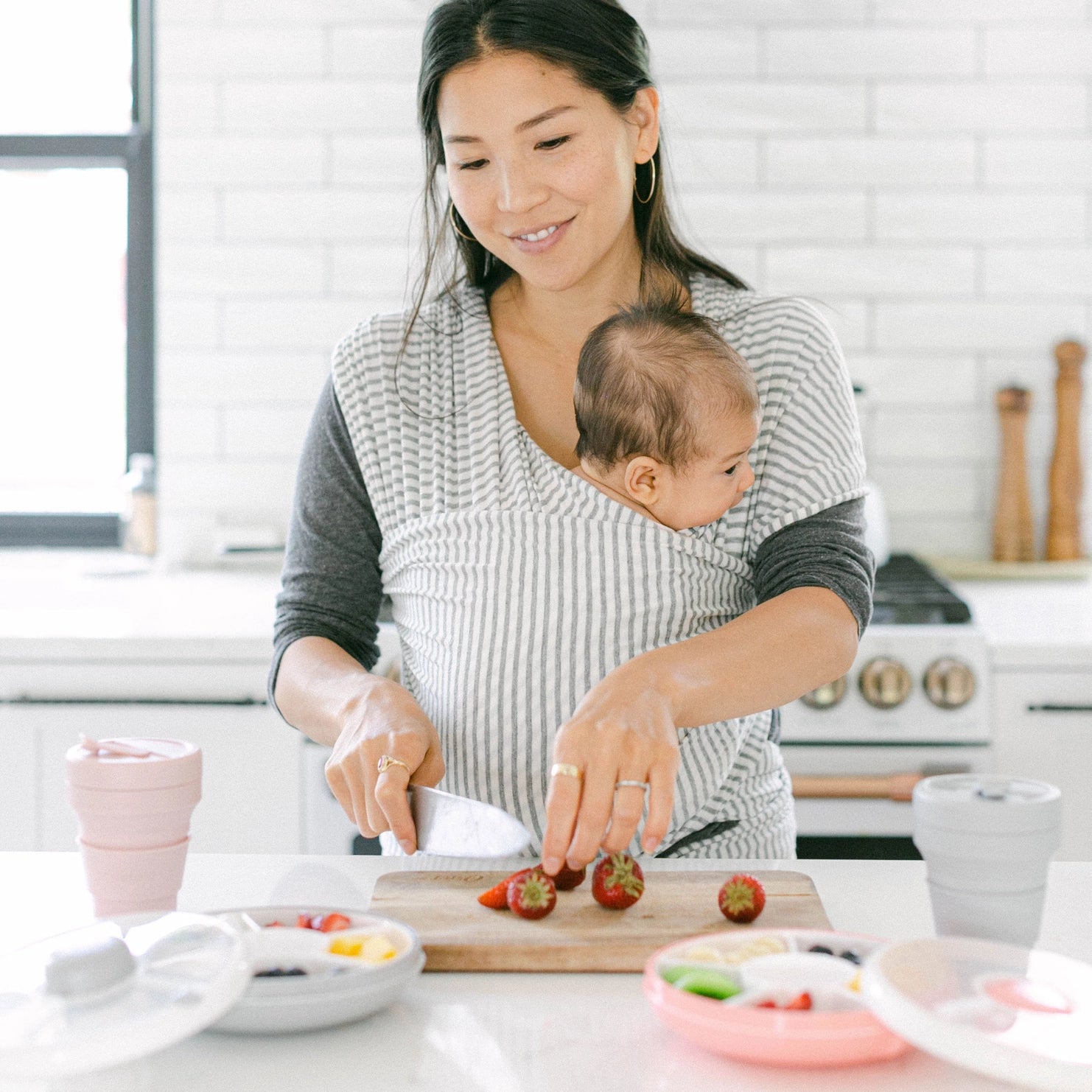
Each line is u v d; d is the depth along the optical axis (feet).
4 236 8.85
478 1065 2.20
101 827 2.71
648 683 3.00
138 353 8.87
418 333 3.95
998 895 2.40
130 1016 1.95
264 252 8.28
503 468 3.71
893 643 6.24
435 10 3.55
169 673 6.44
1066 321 8.22
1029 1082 1.86
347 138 8.18
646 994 2.28
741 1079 2.15
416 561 3.78
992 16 8.00
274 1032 2.27
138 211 8.79
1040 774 6.27
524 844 2.98
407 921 2.74
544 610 3.54
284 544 8.32
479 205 3.64
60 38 8.74
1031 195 8.13
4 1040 1.89
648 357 3.58
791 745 6.32
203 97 8.18
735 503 3.66
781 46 8.04
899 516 8.38
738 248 8.19
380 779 3.10
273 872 3.29
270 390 8.36
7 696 6.44
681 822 3.59
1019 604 7.15
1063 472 8.23
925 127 8.09
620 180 3.65
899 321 8.23
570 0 3.48
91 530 9.07
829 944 2.41
